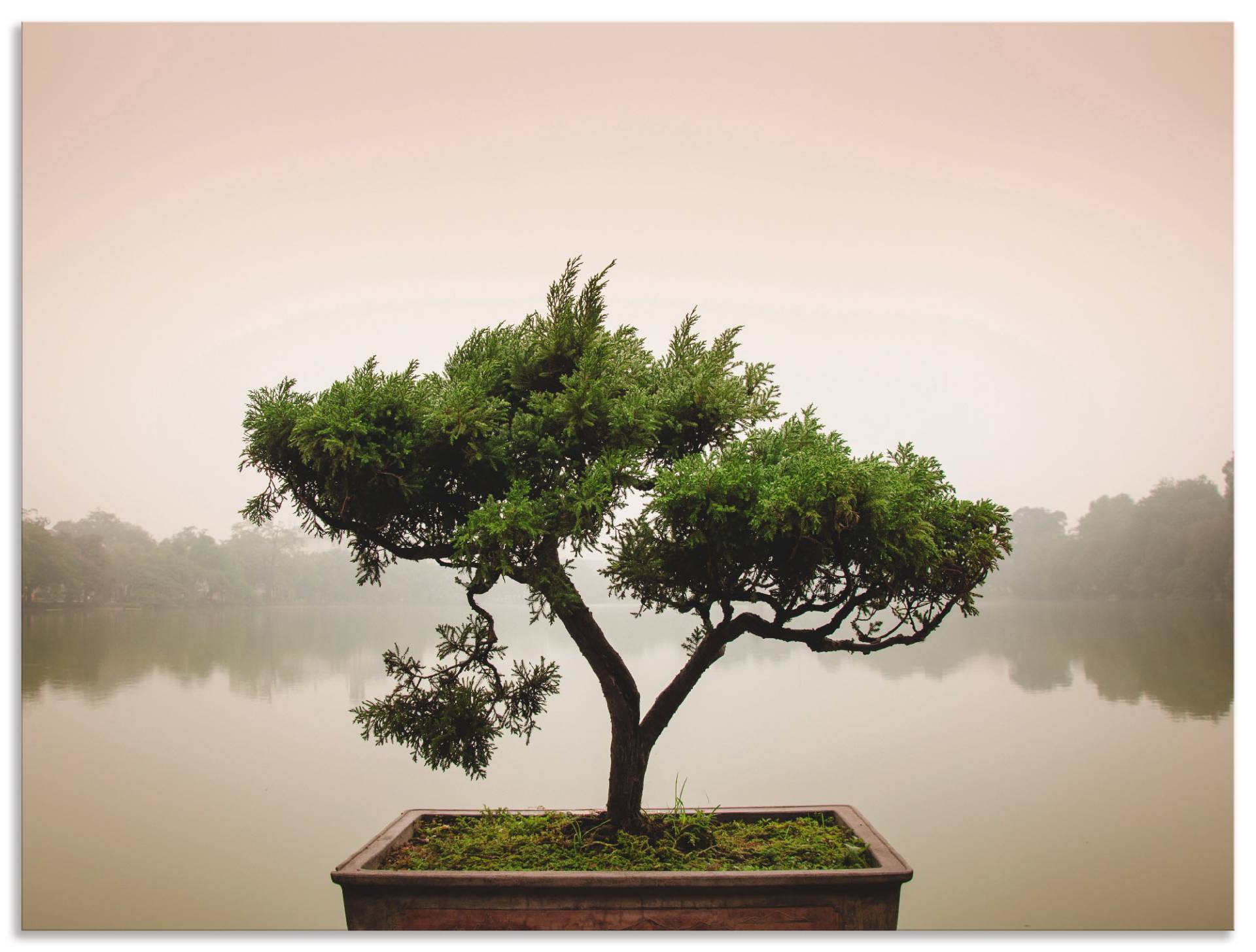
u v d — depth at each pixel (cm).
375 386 341
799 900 329
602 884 326
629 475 335
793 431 366
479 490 367
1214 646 822
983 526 351
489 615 400
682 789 523
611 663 395
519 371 370
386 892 333
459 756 387
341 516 359
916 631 363
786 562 337
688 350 415
